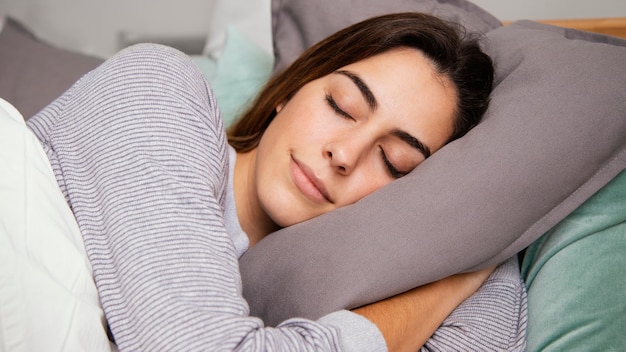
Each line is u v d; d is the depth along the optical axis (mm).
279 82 1329
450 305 1166
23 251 786
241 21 2045
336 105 1141
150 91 957
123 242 858
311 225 1091
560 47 1242
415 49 1213
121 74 974
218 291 833
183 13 2420
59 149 962
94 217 906
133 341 818
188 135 946
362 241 1035
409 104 1143
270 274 1068
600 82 1153
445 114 1190
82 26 2457
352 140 1102
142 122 930
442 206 1069
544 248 1254
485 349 1133
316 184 1111
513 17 1988
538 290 1212
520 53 1288
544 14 1960
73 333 782
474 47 1234
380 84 1142
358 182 1139
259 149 1191
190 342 781
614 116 1131
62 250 831
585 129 1121
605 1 1897
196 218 887
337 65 1244
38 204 840
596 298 1105
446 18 1519
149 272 830
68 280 823
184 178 906
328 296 991
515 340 1175
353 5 1567
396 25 1235
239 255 1173
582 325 1095
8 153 858
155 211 874
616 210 1175
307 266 1031
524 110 1146
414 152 1168
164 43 2455
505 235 1111
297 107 1168
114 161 912
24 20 2447
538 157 1103
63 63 1842
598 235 1175
